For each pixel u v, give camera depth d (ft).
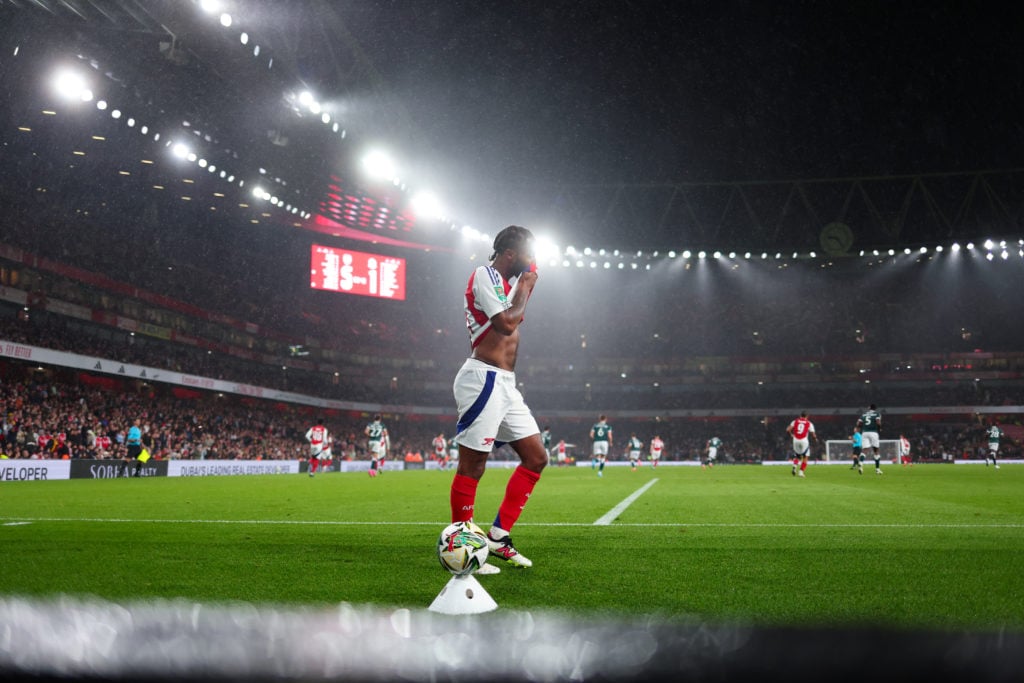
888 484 46.91
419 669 1.77
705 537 17.43
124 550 15.33
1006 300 190.39
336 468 122.01
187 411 128.98
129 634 1.85
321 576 12.10
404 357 197.16
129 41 59.62
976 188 100.48
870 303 199.52
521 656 1.75
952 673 1.42
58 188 110.83
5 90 73.15
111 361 112.88
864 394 194.80
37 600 2.14
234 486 52.31
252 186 101.91
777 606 9.42
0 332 96.27
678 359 204.13
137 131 86.84
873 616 8.72
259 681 1.72
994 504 28.40
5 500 34.42
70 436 92.43
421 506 29.73
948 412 185.88
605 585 11.10
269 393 148.97
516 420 13.02
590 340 209.36
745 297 201.16
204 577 11.95
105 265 121.80
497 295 12.14
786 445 185.37
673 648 1.65
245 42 55.62
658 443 116.78
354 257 142.72
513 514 12.98
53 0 53.47
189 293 142.51
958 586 10.83
